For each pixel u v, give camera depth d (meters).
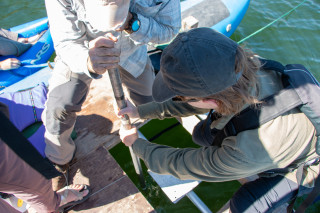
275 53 4.86
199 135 1.81
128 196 1.80
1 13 5.49
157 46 3.08
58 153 1.77
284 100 1.03
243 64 0.94
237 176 1.14
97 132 2.14
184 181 1.95
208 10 4.18
